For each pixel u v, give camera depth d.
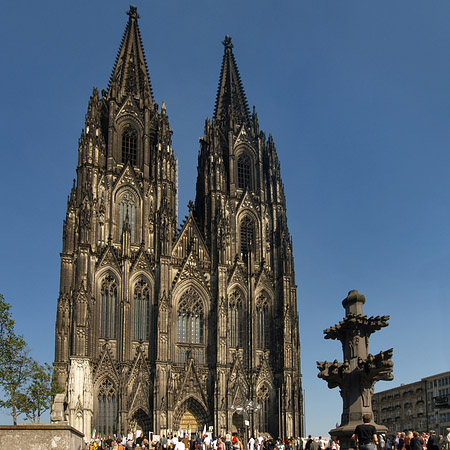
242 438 134.00
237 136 161.12
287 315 143.25
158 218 141.38
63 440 38.88
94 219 136.25
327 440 85.38
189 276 140.62
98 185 139.50
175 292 138.50
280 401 137.12
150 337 133.38
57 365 123.06
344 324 51.72
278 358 141.62
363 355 50.94
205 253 145.75
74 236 133.88
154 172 147.00
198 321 139.62
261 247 151.88
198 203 162.62
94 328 128.75
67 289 129.38
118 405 124.19
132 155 148.50
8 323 99.31
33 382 103.75
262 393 138.50
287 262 148.62
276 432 136.38
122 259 134.88
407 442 48.69
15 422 100.62
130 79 156.62
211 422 131.25
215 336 137.00
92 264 131.88
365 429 36.44
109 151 143.38
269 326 145.50
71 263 131.88
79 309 124.69
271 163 160.75
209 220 149.62
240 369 136.50
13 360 101.50
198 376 133.00
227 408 131.75
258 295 146.25
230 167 156.38
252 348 140.12
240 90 170.88
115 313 132.00
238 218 152.75
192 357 135.62
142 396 127.06
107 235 137.38
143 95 154.50
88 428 118.56
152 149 152.38
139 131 150.38
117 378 126.06
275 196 157.38
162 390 127.88
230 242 148.12
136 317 134.00
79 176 139.38
